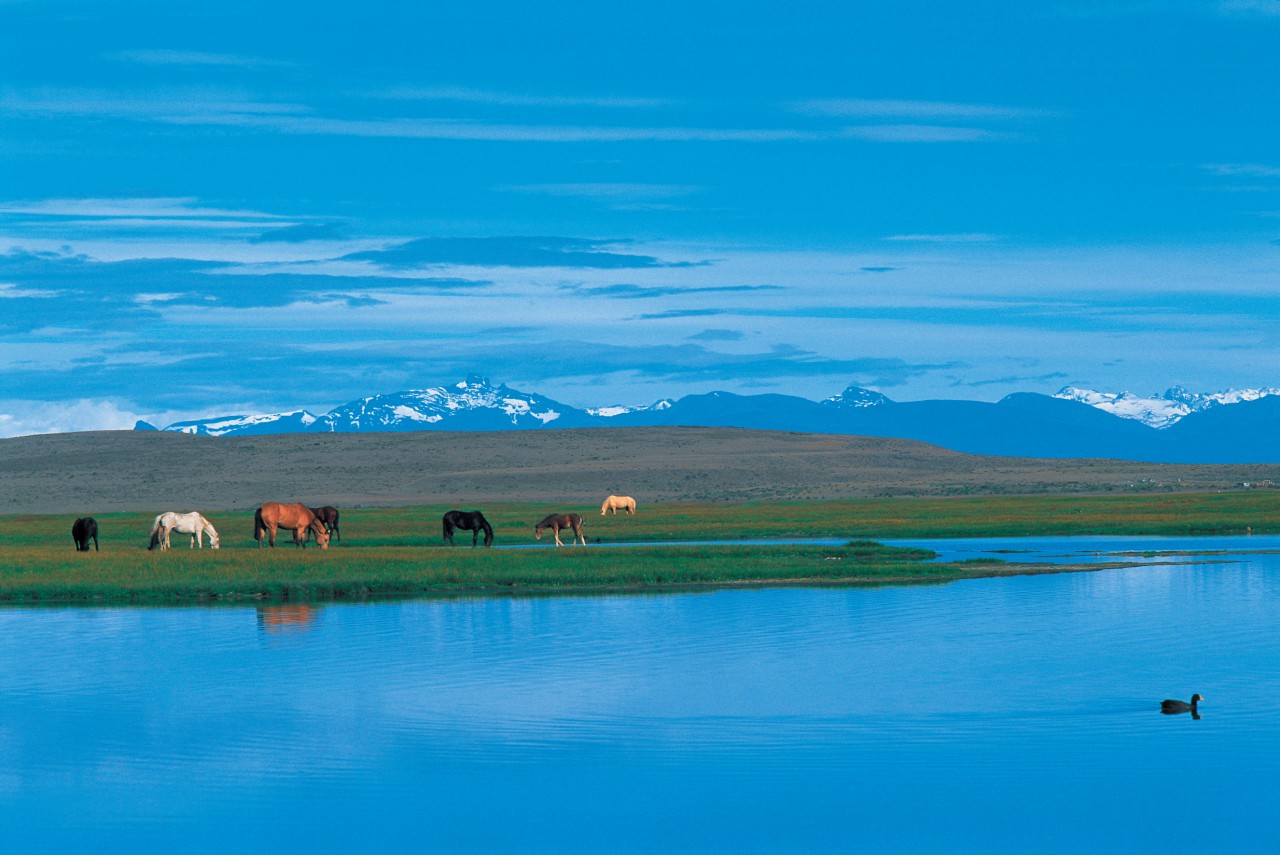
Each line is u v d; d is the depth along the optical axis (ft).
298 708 167.12
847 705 168.35
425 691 177.37
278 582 303.89
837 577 331.57
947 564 362.74
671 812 126.82
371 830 121.90
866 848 117.60
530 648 212.64
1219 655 203.21
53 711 165.89
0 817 125.08
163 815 125.49
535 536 500.74
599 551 395.34
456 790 133.08
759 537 506.48
